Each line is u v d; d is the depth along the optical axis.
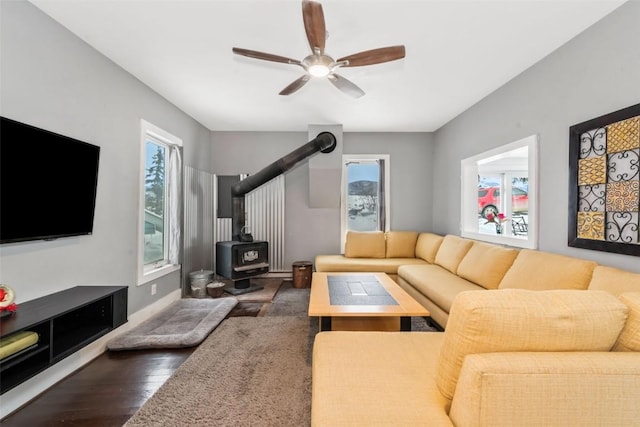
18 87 1.78
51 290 1.97
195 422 1.62
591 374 0.86
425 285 3.00
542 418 0.86
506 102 3.03
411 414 1.04
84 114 2.27
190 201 4.11
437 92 3.30
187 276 3.99
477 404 0.86
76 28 2.12
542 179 2.55
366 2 1.86
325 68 2.06
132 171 2.83
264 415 1.67
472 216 3.93
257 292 4.13
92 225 2.27
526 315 0.95
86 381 2.03
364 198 5.09
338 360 1.43
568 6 1.90
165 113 3.45
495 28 2.13
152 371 2.16
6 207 1.64
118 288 2.11
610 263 1.96
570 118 2.27
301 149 4.15
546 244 2.51
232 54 2.49
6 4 1.72
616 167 1.92
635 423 0.87
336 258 4.48
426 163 4.99
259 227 4.87
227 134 4.91
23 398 1.78
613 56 1.94
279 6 1.91
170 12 1.96
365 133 4.97
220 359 2.29
